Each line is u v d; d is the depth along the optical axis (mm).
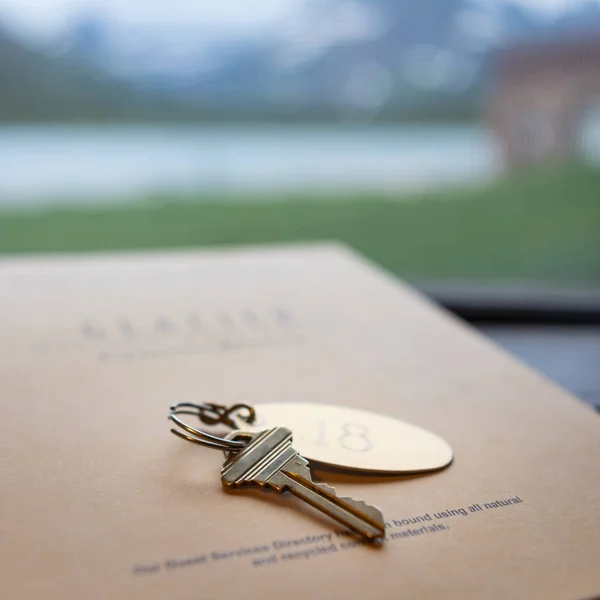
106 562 298
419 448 385
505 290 892
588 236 1034
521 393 464
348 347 541
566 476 368
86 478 359
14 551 304
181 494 346
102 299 647
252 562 300
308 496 335
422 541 315
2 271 734
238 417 408
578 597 284
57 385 467
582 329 830
